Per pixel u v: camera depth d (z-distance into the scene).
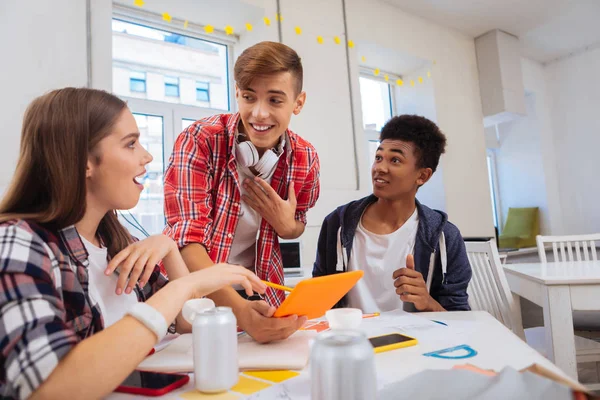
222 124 1.21
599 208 4.10
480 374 0.43
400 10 3.37
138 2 2.26
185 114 2.53
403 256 1.31
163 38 2.52
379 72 3.65
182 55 2.58
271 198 1.18
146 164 0.74
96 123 0.66
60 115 0.63
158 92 2.46
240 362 0.63
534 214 4.33
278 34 2.59
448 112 3.62
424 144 1.29
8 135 1.69
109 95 0.70
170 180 1.13
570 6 3.45
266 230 1.30
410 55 3.40
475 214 3.64
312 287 0.65
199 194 1.11
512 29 3.81
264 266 1.30
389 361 0.63
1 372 0.47
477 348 0.68
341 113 2.85
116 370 0.48
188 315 0.71
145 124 2.40
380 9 3.22
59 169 0.62
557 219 4.35
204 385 0.53
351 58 2.97
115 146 0.68
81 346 0.48
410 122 1.32
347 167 2.83
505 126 4.67
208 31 2.45
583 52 4.23
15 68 1.73
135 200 0.72
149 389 0.54
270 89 1.02
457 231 1.35
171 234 1.08
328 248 1.43
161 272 0.98
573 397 0.36
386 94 3.79
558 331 1.42
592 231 4.15
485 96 3.87
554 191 4.38
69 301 0.64
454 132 3.62
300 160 1.30
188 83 2.59
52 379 0.45
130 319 0.53
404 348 0.70
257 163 1.17
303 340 0.77
